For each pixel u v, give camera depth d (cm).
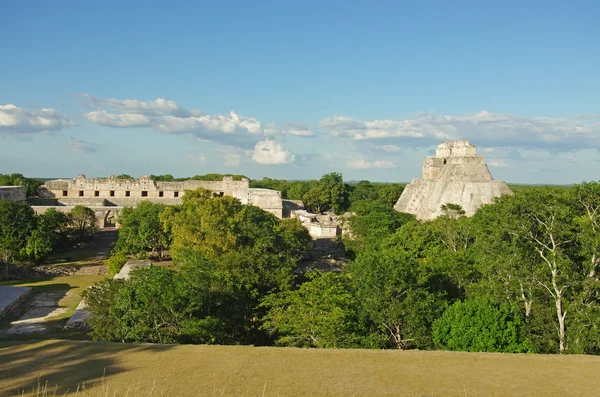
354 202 10531
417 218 5891
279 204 7925
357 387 1593
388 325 2578
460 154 5969
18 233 5044
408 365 1820
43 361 1809
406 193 6800
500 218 2820
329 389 1573
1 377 1639
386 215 5494
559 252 2531
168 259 5462
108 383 1592
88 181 8175
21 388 1541
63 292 4122
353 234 5706
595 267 2539
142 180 8331
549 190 2756
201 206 4231
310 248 5725
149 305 2323
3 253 4644
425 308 2514
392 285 2541
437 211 5578
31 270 4809
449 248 3809
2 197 6712
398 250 3512
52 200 7881
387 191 9900
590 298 2558
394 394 1542
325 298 2519
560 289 2508
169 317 2369
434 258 3338
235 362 1822
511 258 2656
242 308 2786
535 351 2392
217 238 3875
